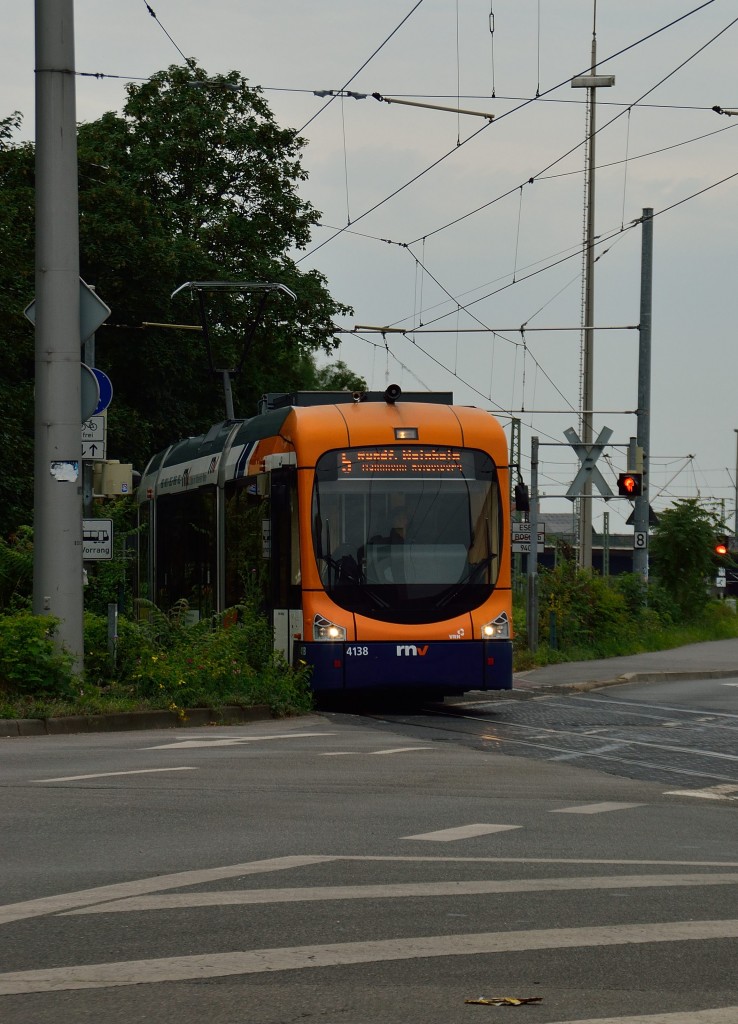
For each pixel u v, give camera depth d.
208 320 73.06
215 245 73.81
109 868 11.51
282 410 29.55
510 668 27.78
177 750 20.31
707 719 26.67
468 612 27.67
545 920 9.82
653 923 9.75
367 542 27.50
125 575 40.94
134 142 75.31
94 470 29.48
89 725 23.28
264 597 29.20
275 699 26.36
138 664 25.86
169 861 11.81
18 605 33.09
